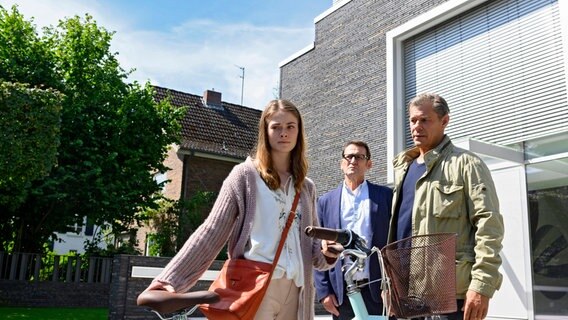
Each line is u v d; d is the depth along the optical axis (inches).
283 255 78.9
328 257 89.0
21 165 418.9
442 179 111.3
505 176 291.3
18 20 576.1
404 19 412.5
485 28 357.1
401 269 82.8
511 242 278.8
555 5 314.8
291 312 80.3
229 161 813.9
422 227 111.7
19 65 560.7
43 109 430.0
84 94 614.9
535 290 263.9
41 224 583.2
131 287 349.1
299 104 526.0
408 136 405.4
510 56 337.7
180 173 797.2
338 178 458.0
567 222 258.5
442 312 80.3
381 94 422.6
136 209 631.8
